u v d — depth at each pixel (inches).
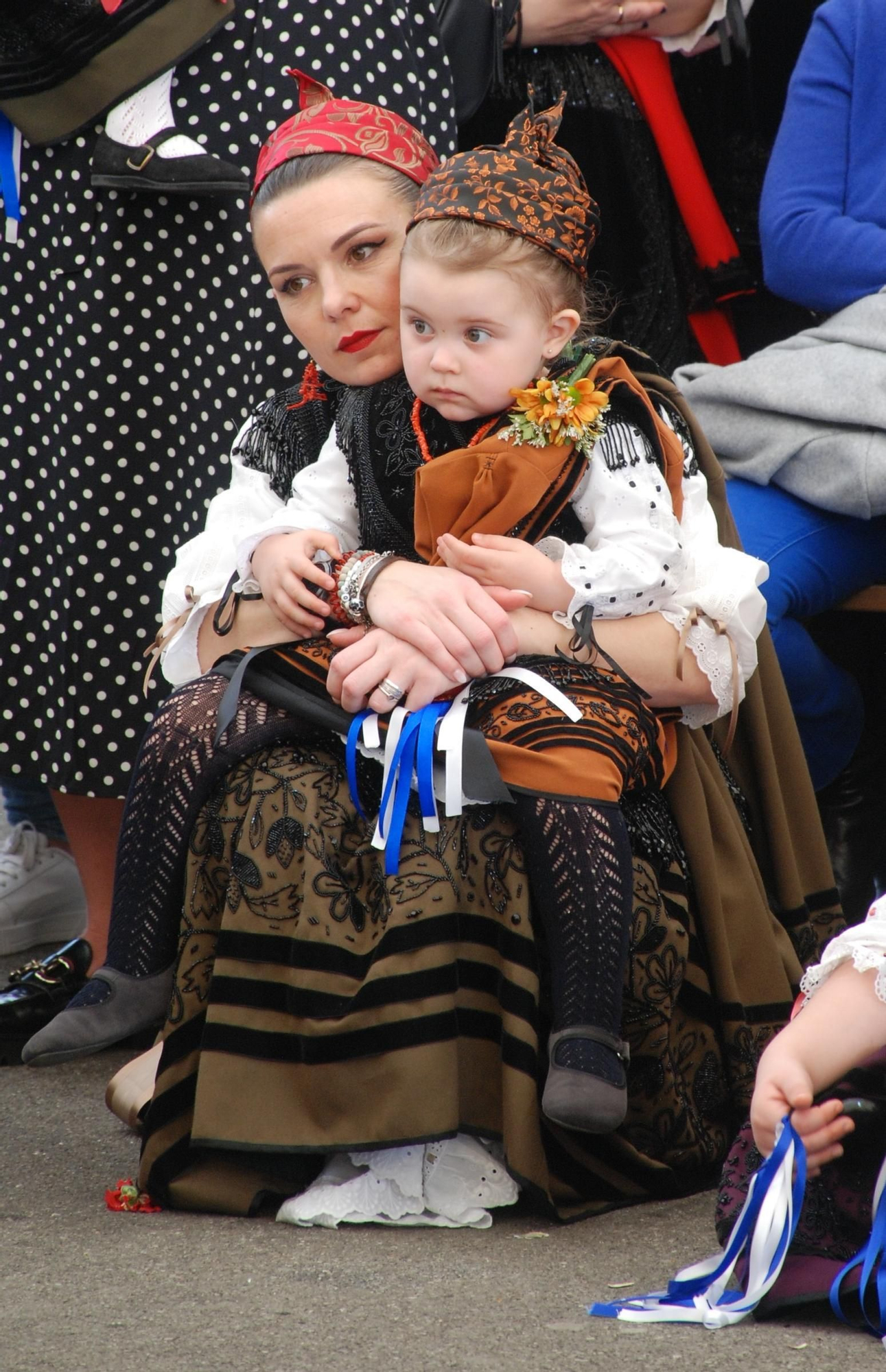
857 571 278.5
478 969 194.2
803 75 293.9
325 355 221.1
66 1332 154.3
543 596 202.5
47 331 276.7
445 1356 147.4
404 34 275.6
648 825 207.6
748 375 274.4
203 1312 159.5
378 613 201.8
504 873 192.9
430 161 225.0
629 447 206.2
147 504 273.1
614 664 202.2
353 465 219.1
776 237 291.1
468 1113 192.2
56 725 279.4
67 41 261.1
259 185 224.1
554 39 305.6
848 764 297.6
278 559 212.4
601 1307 158.1
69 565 275.0
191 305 270.1
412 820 195.6
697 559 210.7
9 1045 264.4
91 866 290.2
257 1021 193.6
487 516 205.6
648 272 320.5
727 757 230.2
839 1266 159.2
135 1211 195.8
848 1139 163.5
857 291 282.4
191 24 261.1
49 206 272.7
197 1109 191.3
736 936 215.6
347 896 195.3
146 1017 203.0
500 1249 180.5
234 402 270.1
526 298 200.8
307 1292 165.6
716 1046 210.5
